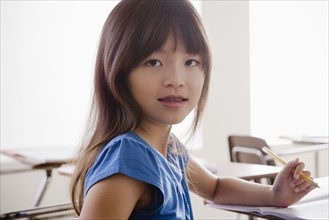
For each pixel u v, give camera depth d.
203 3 3.50
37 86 2.88
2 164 2.62
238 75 3.68
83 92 3.01
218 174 1.46
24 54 2.83
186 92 0.67
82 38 3.00
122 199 0.59
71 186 0.74
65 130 2.96
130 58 0.65
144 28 0.65
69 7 2.96
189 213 0.82
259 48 3.90
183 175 0.86
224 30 3.60
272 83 3.96
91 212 0.58
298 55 4.09
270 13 3.94
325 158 4.14
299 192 0.96
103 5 3.06
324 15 4.21
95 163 0.65
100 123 0.70
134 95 0.67
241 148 2.27
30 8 2.84
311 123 4.14
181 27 0.66
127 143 0.64
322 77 4.20
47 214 1.49
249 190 1.02
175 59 0.66
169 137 0.82
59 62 2.94
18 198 2.80
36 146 2.88
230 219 3.50
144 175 0.62
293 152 2.69
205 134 3.51
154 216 0.66
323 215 0.88
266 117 3.93
